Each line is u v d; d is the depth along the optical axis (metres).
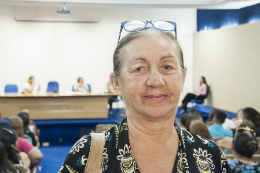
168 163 0.62
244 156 1.89
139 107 0.58
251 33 6.05
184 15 8.72
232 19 7.06
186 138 0.66
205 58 8.20
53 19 8.27
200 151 0.65
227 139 2.89
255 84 5.94
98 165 0.60
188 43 8.95
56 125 5.86
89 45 8.47
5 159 1.73
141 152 0.62
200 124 2.72
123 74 0.60
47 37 8.31
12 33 8.15
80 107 6.32
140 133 0.61
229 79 6.97
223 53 7.21
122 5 6.27
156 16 8.61
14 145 2.20
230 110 6.97
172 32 0.65
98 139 0.63
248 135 1.94
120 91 0.66
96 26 8.45
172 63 0.59
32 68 8.30
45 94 6.48
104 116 6.39
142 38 0.60
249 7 6.42
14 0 5.91
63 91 8.45
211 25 8.08
